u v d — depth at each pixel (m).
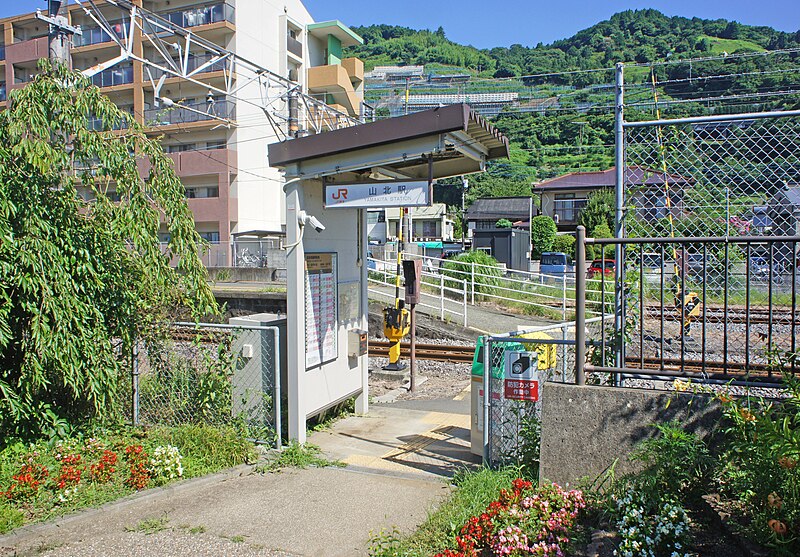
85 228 5.86
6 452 5.23
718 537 3.49
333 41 38.47
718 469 3.85
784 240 3.94
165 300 6.55
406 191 6.09
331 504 4.82
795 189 4.70
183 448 5.81
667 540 3.49
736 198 4.80
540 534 3.78
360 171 7.17
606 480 4.20
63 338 5.29
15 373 5.62
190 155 30.69
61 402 6.20
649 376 4.36
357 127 5.98
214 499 4.93
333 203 6.41
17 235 5.23
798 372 4.09
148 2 31.81
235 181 31.27
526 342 5.24
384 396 10.11
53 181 5.71
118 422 6.34
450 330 14.53
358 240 8.05
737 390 4.32
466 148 6.35
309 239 6.73
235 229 31.41
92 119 7.06
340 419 8.02
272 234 30.66
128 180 6.12
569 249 40.56
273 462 5.85
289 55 34.31
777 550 3.04
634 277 4.88
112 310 6.04
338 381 7.59
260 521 4.49
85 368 5.58
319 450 6.45
